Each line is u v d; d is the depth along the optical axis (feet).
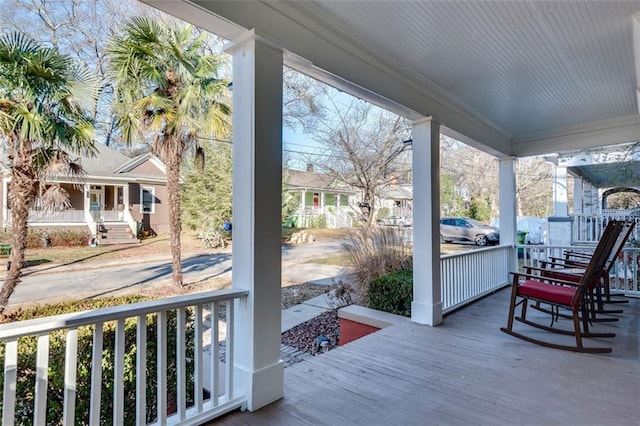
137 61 20.85
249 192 7.11
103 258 35.32
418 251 12.53
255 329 7.00
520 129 17.71
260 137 7.13
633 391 7.58
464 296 15.28
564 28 8.59
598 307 13.73
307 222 53.36
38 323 4.58
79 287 25.02
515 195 19.38
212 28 6.83
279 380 7.34
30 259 33.06
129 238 43.57
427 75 11.23
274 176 7.39
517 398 7.31
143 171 46.19
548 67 10.69
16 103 16.55
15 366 4.51
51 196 21.67
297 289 24.39
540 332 11.55
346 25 8.40
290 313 18.98
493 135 17.16
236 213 7.39
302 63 8.01
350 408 6.97
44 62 16.44
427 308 12.25
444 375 8.41
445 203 46.09
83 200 42.27
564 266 13.88
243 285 7.18
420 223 12.51
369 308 14.37
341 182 29.43
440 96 12.77
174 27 21.97
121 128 23.30
